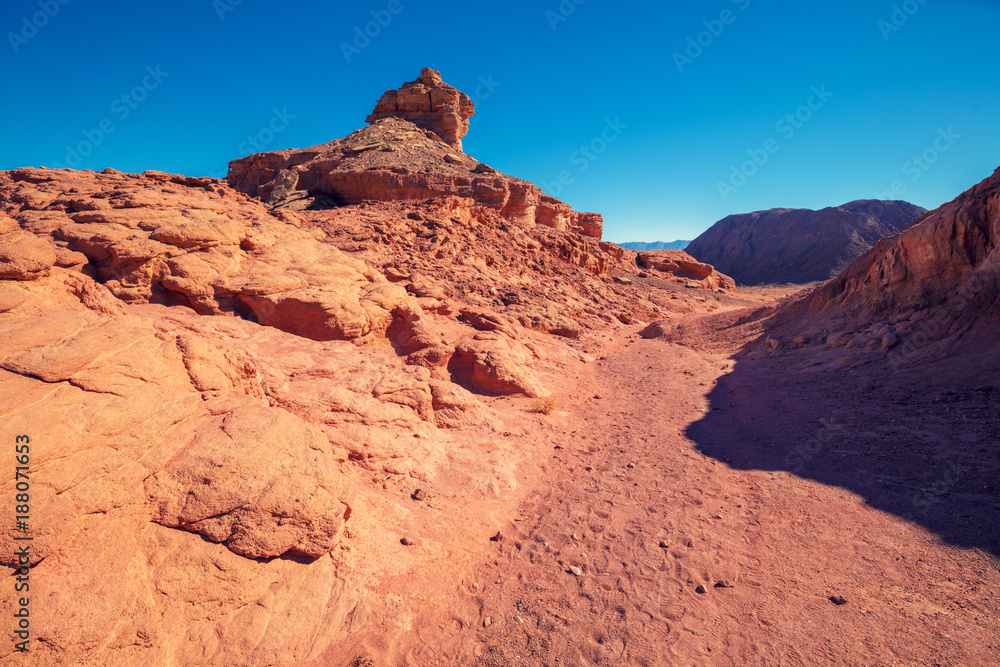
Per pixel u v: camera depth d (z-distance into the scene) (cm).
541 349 1842
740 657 482
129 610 421
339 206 4025
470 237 3136
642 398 1478
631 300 3569
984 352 1188
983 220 1416
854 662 458
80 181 1900
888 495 743
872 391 1224
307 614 515
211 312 1199
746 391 1440
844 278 1934
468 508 800
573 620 555
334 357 1114
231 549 502
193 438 555
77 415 470
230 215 1593
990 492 698
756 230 11869
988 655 441
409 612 561
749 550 656
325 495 570
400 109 5775
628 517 772
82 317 584
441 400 1091
